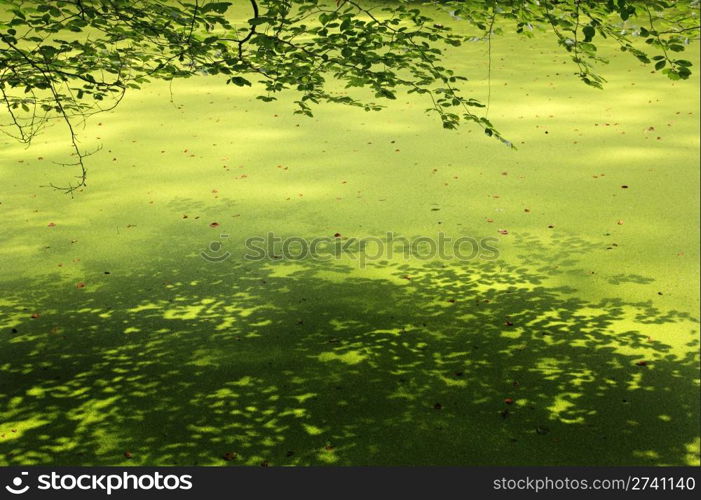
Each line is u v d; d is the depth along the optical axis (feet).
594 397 19.97
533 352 22.30
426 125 46.98
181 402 19.84
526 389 20.39
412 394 20.21
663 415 19.15
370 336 23.30
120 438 18.35
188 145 43.45
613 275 27.48
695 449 17.87
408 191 36.27
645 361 21.68
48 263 28.50
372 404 19.76
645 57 18.08
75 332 23.44
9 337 23.12
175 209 34.06
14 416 19.21
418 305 25.36
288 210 34.04
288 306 25.27
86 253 29.45
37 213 33.47
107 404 19.74
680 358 21.84
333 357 22.08
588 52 18.43
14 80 19.67
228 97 53.93
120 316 24.50
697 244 29.99
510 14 19.06
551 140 44.19
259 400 19.92
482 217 33.12
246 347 22.63
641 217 32.86
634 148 42.68
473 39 20.26
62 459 17.58
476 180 37.68
